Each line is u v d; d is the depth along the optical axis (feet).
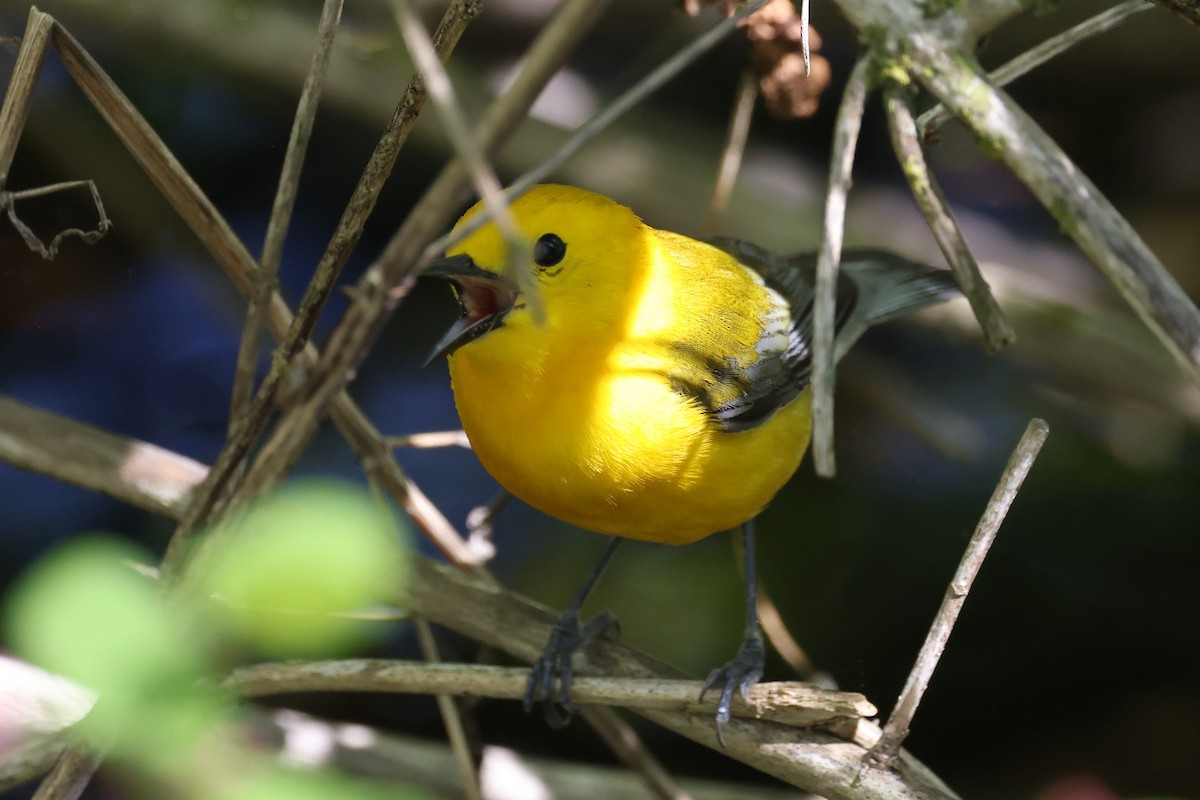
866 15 19.77
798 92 26.37
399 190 41.73
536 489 26.81
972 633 35.65
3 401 29.09
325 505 18.65
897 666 35.04
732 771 35.45
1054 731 34.55
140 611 17.04
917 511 38.52
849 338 33.96
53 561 17.29
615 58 45.21
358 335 17.97
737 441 27.43
